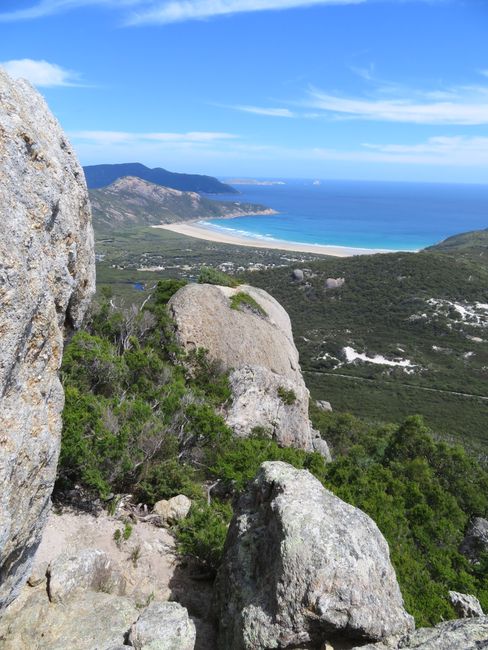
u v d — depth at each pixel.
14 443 4.88
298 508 6.89
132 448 11.85
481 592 12.70
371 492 15.62
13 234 4.70
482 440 54.12
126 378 16.22
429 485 20.75
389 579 6.61
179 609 6.66
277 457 14.17
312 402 47.16
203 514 10.40
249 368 19.75
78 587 7.34
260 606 6.32
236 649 6.23
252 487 8.45
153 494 11.52
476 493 23.19
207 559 9.28
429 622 9.20
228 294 26.22
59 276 5.79
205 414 14.13
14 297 4.65
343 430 36.94
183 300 22.14
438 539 15.66
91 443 11.30
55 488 10.75
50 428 5.60
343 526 6.76
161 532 10.41
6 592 5.68
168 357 20.14
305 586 6.14
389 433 36.75
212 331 21.47
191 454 13.88
